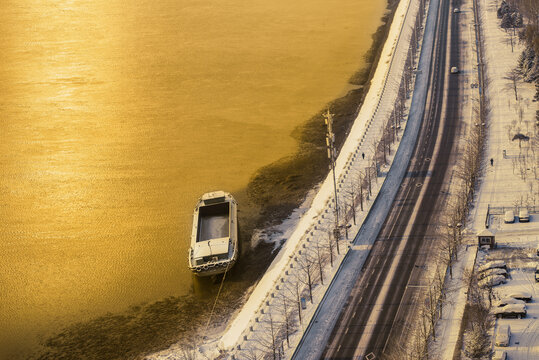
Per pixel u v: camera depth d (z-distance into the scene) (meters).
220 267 190.62
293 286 184.00
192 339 173.50
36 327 183.62
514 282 173.38
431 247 195.62
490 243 189.50
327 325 168.75
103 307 189.00
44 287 198.62
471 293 171.25
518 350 149.75
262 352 160.50
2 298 195.12
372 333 164.00
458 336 157.50
